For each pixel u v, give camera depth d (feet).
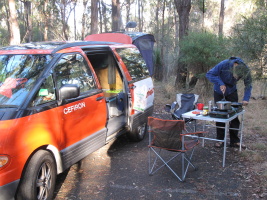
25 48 12.80
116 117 16.76
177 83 35.42
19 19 89.66
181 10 35.47
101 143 13.74
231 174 13.53
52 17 67.77
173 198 11.46
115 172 13.92
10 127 9.16
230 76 15.97
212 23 91.61
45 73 11.19
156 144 13.33
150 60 35.68
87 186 12.49
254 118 22.90
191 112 15.89
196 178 13.20
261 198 11.34
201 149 16.98
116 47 16.85
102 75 17.76
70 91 11.02
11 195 8.96
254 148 16.90
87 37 23.00
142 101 17.85
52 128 10.64
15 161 9.02
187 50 30.40
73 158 11.82
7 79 11.14
